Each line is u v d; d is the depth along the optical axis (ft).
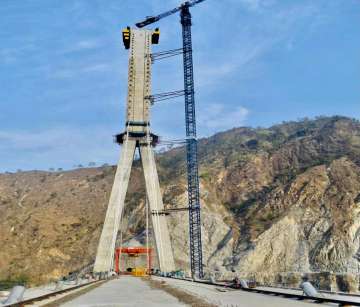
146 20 441.68
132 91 375.04
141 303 89.40
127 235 595.06
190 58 422.41
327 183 581.53
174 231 554.46
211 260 516.32
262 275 472.44
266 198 610.24
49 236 641.40
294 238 509.35
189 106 413.39
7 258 599.57
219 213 615.57
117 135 366.63
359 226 498.28
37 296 109.81
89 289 147.33
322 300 88.28
